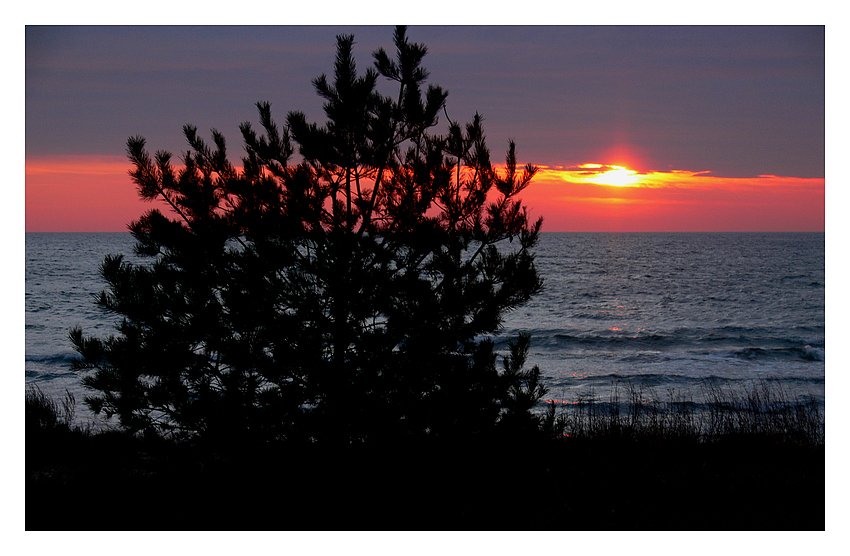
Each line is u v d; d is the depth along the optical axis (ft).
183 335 19.19
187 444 20.17
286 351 18.65
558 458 21.79
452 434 19.77
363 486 18.60
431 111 21.25
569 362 77.82
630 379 66.49
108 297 20.06
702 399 54.90
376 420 18.63
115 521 16.62
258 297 18.99
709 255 394.32
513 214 21.07
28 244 512.22
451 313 19.45
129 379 19.79
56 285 176.04
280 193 19.90
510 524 16.25
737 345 91.76
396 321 18.86
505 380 21.27
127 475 20.17
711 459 22.70
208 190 20.39
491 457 19.89
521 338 22.38
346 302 19.12
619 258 358.64
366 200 19.98
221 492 18.33
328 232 19.60
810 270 258.37
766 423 29.78
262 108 21.49
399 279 19.03
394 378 19.19
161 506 17.61
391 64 21.29
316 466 18.93
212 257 19.66
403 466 19.16
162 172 20.70
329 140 19.61
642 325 112.78
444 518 16.79
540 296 162.61
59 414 39.17
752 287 187.83
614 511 16.96
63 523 16.52
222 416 18.93
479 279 20.38
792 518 16.51
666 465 21.35
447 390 19.65
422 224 19.86
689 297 161.68
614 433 25.50
